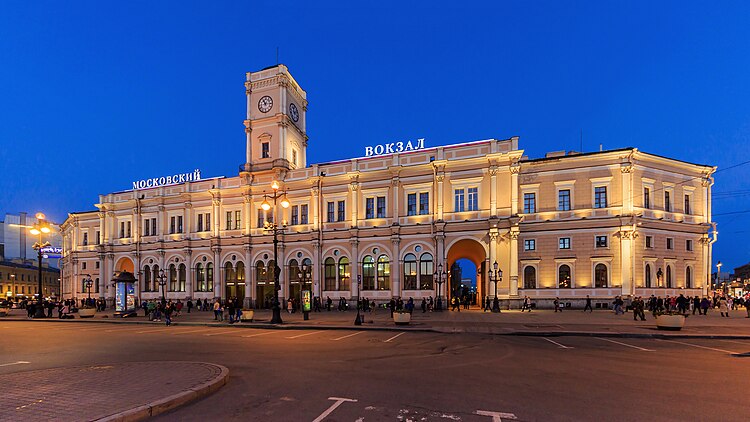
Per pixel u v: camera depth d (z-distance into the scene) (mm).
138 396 8625
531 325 26422
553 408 8398
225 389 9922
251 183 52250
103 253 59875
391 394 9438
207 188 54875
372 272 46156
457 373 11844
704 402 8891
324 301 47375
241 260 51875
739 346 17812
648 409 8391
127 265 62969
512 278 40844
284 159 51188
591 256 42281
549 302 42938
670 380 10961
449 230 43250
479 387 10133
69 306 46844
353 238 46375
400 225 44938
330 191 48719
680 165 45062
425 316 34438
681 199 45062
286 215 49156
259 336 21984
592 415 7988
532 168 45031
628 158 42062
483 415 7949
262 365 13164
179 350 16828
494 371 12148
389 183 46375
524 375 11570
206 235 53938
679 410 8336
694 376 11477
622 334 21547
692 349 16828
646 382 10711
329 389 9922
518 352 15930
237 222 52906
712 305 44938
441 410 8242
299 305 44875
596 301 41625
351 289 46312
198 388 9266
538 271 43750
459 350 16484
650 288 41750
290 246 49656
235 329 26484
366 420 7652
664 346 17734
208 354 15664
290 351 16297
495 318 32156
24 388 9367
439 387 10125
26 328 28562
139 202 58438
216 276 52312
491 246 41438
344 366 12969
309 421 7590
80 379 10234
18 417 7363
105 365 12094
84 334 24016
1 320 36688
